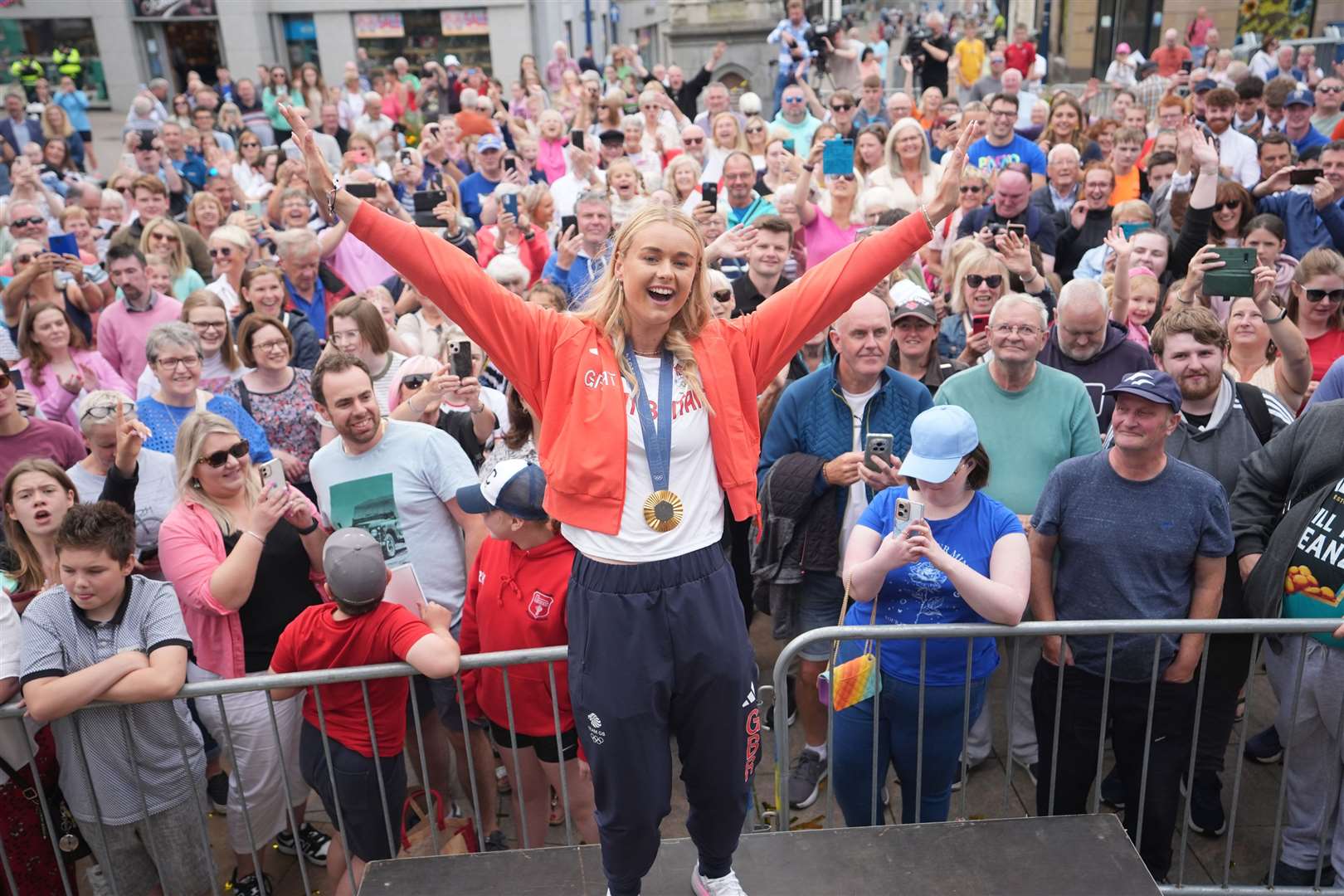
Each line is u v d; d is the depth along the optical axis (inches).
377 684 133.9
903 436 162.7
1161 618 134.4
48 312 220.4
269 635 150.9
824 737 169.8
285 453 194.2
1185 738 138.6
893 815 162.1
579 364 85.9
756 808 159.9
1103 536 133.8
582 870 117.6
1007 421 159.3
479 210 379.6
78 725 128.9
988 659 135.1
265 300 223.5
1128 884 113.3
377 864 119.5
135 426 158.1
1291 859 141.1
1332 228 270.4
